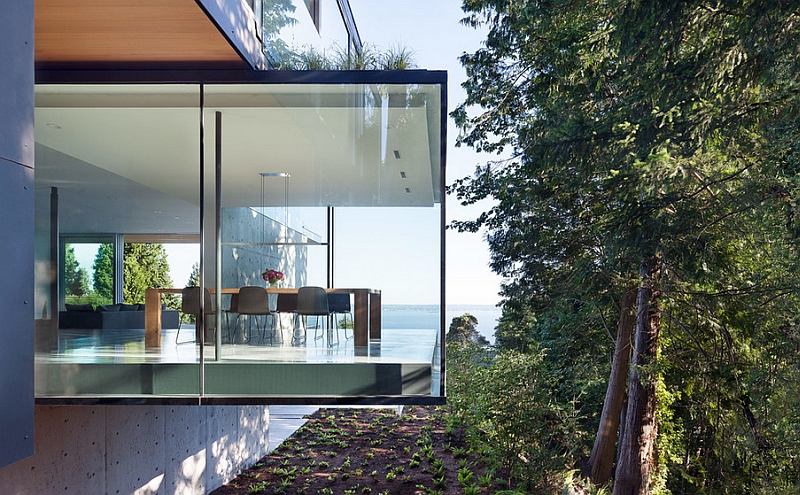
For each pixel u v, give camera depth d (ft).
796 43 24.68
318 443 40.75
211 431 31.42
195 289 17.37
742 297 33.27
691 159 26.99
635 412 37.73
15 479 17.80
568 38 32.63
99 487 22.02
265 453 38.70
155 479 25.88
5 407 11.11
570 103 36.06
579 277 36.55
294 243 17.35
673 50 27.84
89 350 17.39
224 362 16.98
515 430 31.04
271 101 17.69
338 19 29.27
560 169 36.42
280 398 16.89
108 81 18.06
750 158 29.48
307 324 17.06
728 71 27.76
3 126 11.08
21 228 11.57
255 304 17.22
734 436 40.55
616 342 41.37
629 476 37.22
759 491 37.93
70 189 17.76
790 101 26.50
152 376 16.78
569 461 34.04
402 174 17.30
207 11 14.96
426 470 33.73
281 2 21.08
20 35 11.55
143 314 17.37
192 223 17.56
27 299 11.68
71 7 14.78
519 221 43.91
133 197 17.67
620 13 28.55
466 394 38.14
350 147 17.47
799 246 27.71
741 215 30.25
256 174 17.61
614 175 30.25
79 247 17.70
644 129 29.50
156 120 17.88
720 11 27.02
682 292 33.99
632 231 28.99
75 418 20.70
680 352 40.75
